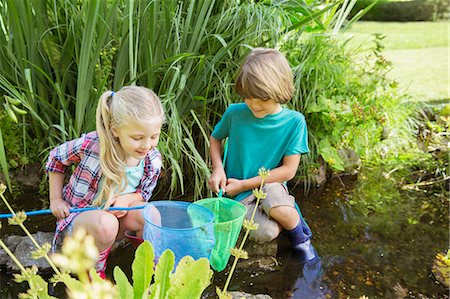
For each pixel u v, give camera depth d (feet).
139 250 3.13
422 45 16.52
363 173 8.57
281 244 6.30
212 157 6.60
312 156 8.09
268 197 5.97
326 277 5.73
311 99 8.30
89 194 5.43
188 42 7.36
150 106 4.92
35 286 3.16
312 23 8.77
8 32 7.00
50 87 7.27
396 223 7.04
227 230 5.01
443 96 11.28
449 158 8.97
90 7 5.97
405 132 9.59
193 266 3.30
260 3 7.69
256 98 5.89
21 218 3.38
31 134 7.63
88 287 2.88
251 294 5.23
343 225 6.92
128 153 5.10
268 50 6.07
